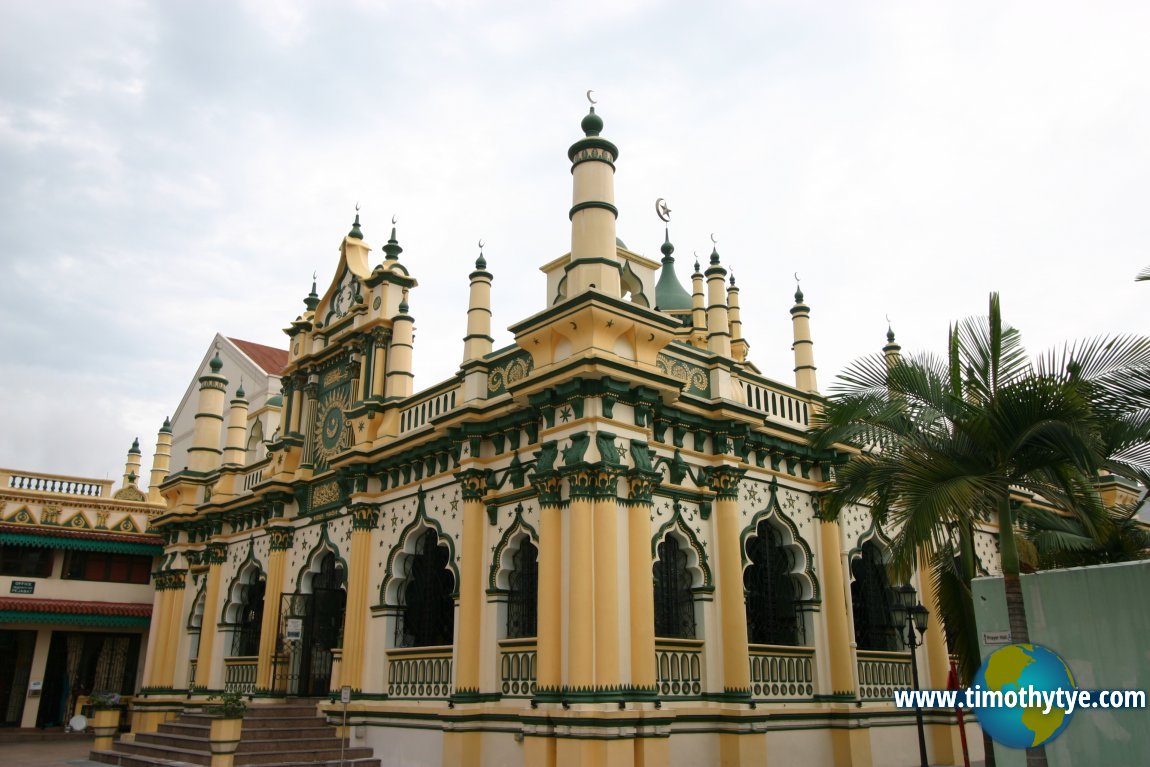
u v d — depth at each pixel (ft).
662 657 50.42
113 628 110.52
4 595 103.30
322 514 74.49
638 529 48.47
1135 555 52.47
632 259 59.93
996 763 41.81
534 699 47.29
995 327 37.96
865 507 67.92
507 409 55.88
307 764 57.62
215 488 90.33
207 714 65.57
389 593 64.03
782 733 55.06
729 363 59.31
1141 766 38.24
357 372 75.15
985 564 81.05
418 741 56.95
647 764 43.88
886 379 39.73
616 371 49.24
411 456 64.28
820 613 60.75
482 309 62.03
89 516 111.55
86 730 103.96
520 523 54.34
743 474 57.88
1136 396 36.29
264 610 76.23
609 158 53.26
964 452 37.17
